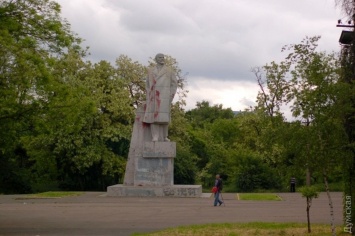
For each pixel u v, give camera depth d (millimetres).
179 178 63281
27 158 70125
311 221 24969
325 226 22141
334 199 40344
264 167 58156
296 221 25062
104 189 65250
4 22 23656
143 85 67688
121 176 65312
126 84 65625
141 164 44750
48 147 61219
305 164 18281
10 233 21797
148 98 45156
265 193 50500
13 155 65375
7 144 25500
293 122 18266
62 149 59688
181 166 62812
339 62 19062
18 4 24297
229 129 98688
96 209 32531
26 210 32094
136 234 20719
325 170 18328
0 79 21891
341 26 19297
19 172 61750
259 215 28391
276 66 53281
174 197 42656
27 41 23109
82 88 26469
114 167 62562
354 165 18859
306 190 20359
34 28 24719
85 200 39938
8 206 35031
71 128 26562
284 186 57812
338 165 18344
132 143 45531
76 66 62750
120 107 61625
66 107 24562
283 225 22703
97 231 22359
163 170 44500
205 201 38875
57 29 24906
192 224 24281
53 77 24094
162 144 44500
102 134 61062
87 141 61000
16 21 24078
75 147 60156
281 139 18328
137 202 37844
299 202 37844
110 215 29094
